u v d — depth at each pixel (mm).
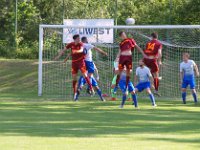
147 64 42000
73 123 28688
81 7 82750
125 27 47094
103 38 55531
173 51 56344
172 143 22328
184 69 42219
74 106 38531
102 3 85562
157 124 28703
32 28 81188
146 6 85750
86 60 43500
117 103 41281
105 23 59281
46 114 32938
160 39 57688
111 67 54250
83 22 59156
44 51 57375
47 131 25516
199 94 50469
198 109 37344
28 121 29344
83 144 21844
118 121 29812
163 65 54312
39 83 48500
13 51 68750
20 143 21953
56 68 55750
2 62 59781
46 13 83750
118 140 22984
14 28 79750
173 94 50500
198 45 57344
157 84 42375
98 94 44625
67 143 22031
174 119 31109
